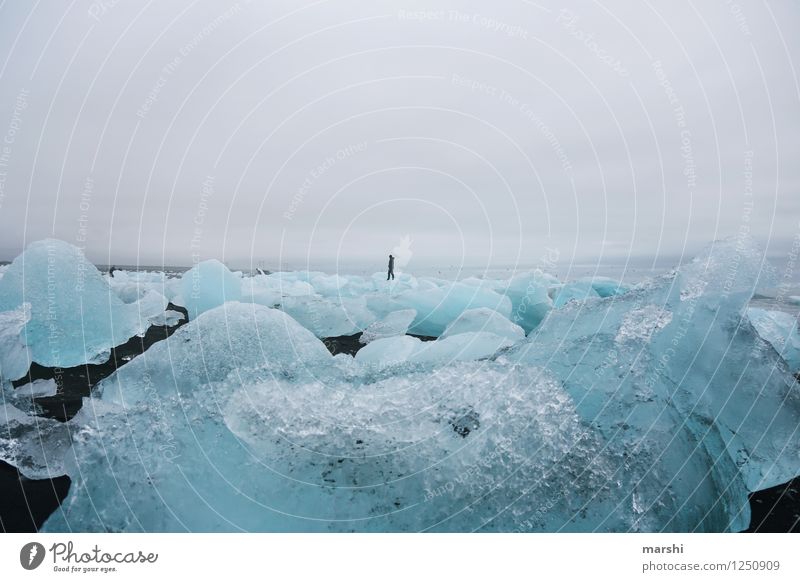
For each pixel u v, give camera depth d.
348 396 4.12
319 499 3.55
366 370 4.83
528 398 4.00
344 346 9.61
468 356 6.24
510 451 3.72
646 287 5.30
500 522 3.50
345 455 3.69
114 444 3.76
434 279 14.79
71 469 3.73
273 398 4.03
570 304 5.48
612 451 3.83
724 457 4.21
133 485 3.58
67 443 4.08
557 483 3.64
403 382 4.29
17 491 3.85
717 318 4.90
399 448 3.71
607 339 4.79
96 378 6.52
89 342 7.22
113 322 7.76
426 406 3.98
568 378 4.50
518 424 3.84
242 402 3.97
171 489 3.57
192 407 4.02
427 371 4.56
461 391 4.07
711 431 4.29
